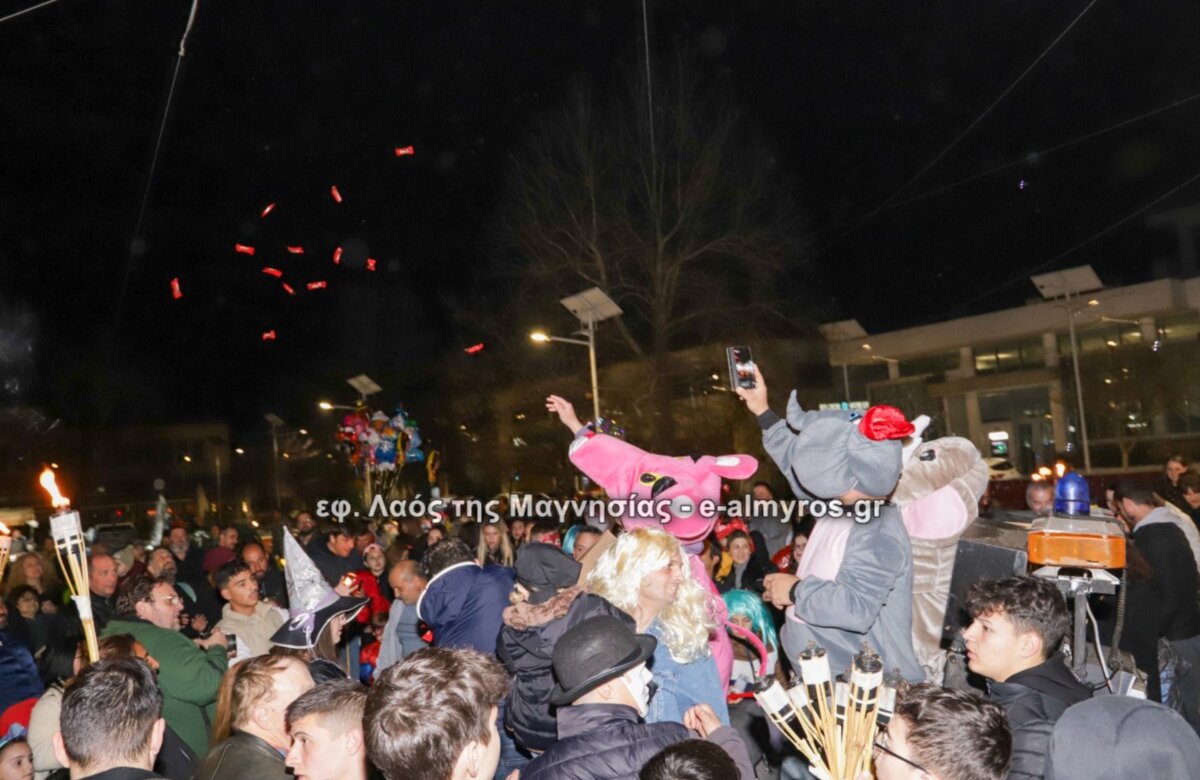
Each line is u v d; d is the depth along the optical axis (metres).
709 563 9.12
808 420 4.60
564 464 28.44
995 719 2.67
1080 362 31.28
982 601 3.53
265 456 36.78
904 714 2.72
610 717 3.06
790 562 9.21
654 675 4.10
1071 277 27.86
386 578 10.95
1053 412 31.86
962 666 4.62
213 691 5.29
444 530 12.69
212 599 10.32
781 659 5.46
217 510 34.88
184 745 4.68
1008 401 32.88
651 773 2.63
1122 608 4.40
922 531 4.93
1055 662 3.47
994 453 33.00
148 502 35.38
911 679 4.40
